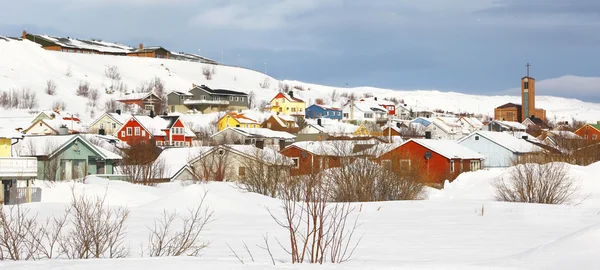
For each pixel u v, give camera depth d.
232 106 187.62
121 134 115.81
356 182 49.41
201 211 38.31
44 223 28.56
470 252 21.39
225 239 26.08
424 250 22.03
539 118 196.00
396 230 29.30
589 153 76.69
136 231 27.97
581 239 14.60
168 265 15.27
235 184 56.91
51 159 61.38
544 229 29.28
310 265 15.34
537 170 49.12
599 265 13.08
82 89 190.50
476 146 86.75
